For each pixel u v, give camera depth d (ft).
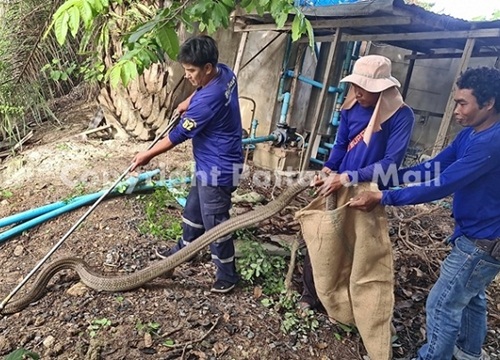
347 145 9.63
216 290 10.66
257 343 9.37
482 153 7.37
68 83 26.23
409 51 26.02
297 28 8.87
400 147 8.52
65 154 18.75
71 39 23.73
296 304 10.63
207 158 10.03
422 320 11.24
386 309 9.04
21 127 23.29
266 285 11.26
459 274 8.21
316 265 9.34
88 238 12.84
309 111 23.71
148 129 21.26
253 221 9.93
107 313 9.70
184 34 19.76
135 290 10.48
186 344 9.05
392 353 10.00
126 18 18.94
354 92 8.85
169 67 19.85
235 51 23.26
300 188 9.73
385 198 8.25
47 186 16.02
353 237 9.07
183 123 9.49
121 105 21.70
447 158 9.04
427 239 15.30
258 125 23.52
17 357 6.00
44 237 13.07
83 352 8.71
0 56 21.74
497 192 7.68
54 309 9.87
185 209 11.41
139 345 8.93
